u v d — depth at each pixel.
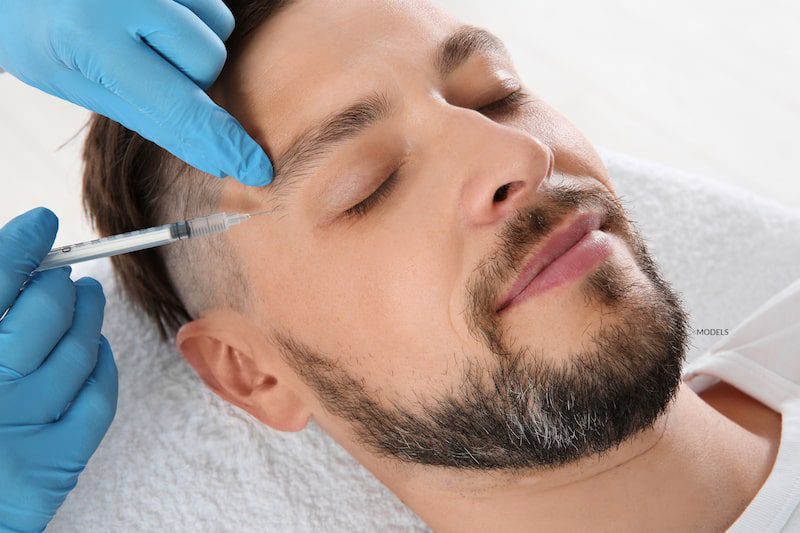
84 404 1.16
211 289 1.19
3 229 1.11
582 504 1.14
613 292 0.98
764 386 1.32
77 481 1.28
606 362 0.99
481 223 0.97
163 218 1.20
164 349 1.41
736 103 2.51
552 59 2.60
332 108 1.02
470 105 1.09
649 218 1.65
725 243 1.65
